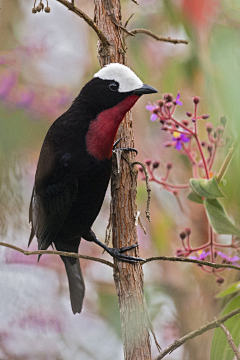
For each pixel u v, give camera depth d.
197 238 9.74
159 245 10.09
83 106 5.89
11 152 8.62
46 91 9.58
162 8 9.09
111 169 6.00
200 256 6.54
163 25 9.35
